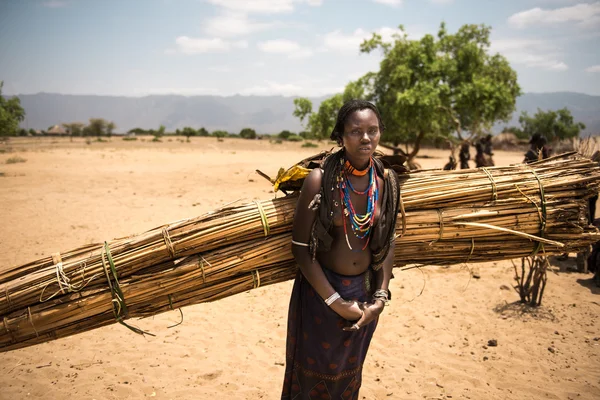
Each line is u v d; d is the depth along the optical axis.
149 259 2.79
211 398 4.06
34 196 13.12
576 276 7.11
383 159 2.83
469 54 18.17
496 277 7.01
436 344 5.09
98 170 19.89
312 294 2.77
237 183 15.77
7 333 2.72
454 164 14.50
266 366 4.60
